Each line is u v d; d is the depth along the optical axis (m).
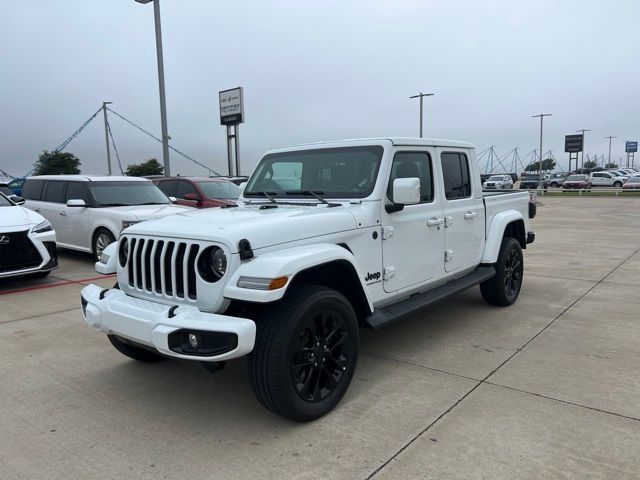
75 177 10.45
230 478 2.80
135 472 2.87
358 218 3.94
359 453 3.02
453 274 5.18
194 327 3.00
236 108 28.47
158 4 15.23
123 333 3.42
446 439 3.14
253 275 3.07
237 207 4.48
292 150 4.84
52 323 5.79
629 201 30.11
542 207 25.61
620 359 4.43
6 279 8.42
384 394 3.79
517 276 6.39
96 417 3.54
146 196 10.43
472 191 5.47
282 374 3.12
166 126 15.80
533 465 2.85
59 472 2.88
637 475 2.74
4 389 4.02
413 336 5.16
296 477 2.79
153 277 3.49
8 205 8.56
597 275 8.10
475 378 4.07
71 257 10.77
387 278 4.22
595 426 3.26
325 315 3.41
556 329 5.32
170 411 3.62
